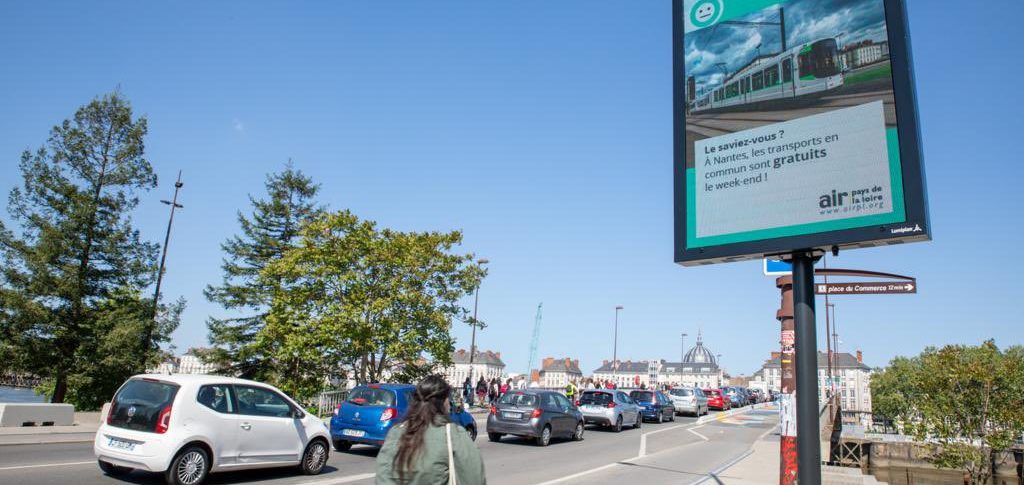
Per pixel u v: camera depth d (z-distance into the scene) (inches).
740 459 614.9
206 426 375.2
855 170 242.5
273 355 1127.6
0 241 1223.5
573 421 766.5
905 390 3221.0
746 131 278.7
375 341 1035.9
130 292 1299.2
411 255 1081.4
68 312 1272.1
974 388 529.0
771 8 283.4
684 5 316.8
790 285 383.6
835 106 253.6
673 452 675.4
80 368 1228.5
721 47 297.3
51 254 1238.9
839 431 599.2
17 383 1337.4
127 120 1355.8
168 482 356.2
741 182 275.3
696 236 285.3
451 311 1124.5
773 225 260.8
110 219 1311.5
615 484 446.9
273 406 423.8
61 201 1284.4
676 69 311.4
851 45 254.1
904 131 232.5
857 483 424.8
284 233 1667.1
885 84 241.6
